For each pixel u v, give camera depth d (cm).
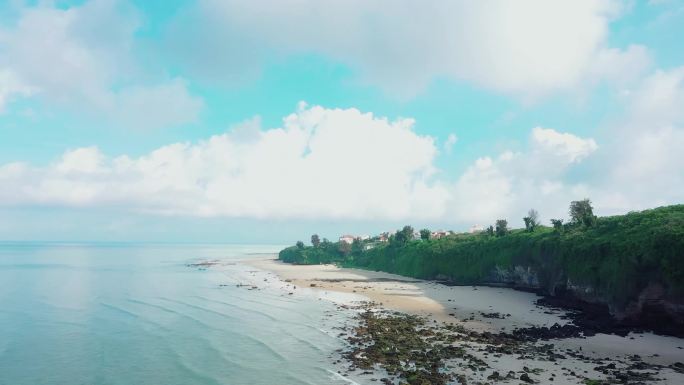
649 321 4688
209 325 5262
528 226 8669
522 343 4122
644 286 4734
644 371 3256
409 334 4503
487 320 5231
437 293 7569
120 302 7075
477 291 7738
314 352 4016
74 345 4394
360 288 8481
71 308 6506
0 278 10906
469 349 3919
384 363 3603
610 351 3828
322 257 16400
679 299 4412
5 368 3684
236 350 4156
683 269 4416
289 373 3450
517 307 6097
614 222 6153
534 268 7281
